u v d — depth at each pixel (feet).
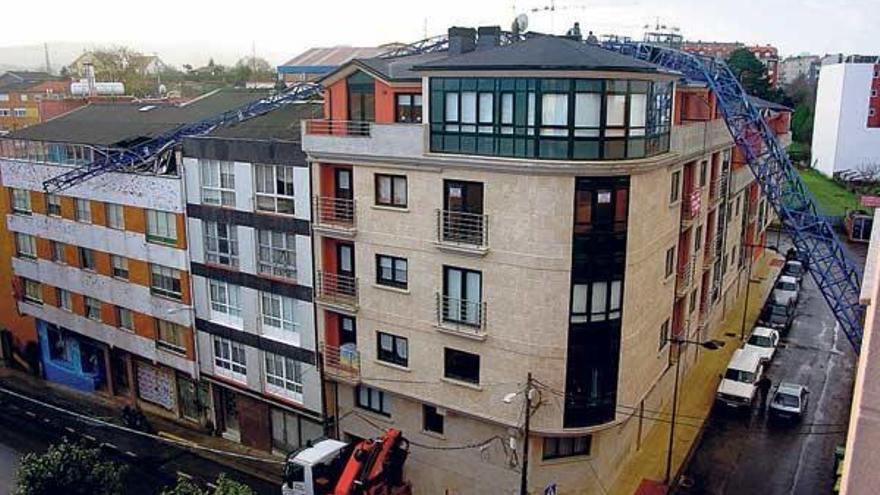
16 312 161.99
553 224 83.46
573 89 79.87
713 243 135.85
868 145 331.98
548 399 89.04
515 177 83.97
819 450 113.09
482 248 87.15
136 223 126.41
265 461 119.96
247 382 119.03
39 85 380.58
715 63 131.13
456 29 111.14
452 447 99.66
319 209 100.89
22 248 154.30
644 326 96.43
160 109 156.25
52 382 158.81
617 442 100.94
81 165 133.90
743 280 180.04
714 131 120.88
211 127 129.29
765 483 104.06
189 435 130.41
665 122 94.73
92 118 154.71
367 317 100.89
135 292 130.93
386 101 96.48
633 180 85.76
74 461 83.15
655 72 84.02
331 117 102.32
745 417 124.26
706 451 113.39
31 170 143.95
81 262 140.77
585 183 82.94
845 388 133.90
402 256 95.30
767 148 122.93
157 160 123.03
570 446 95.96
